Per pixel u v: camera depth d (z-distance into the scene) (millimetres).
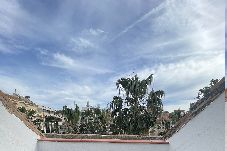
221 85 6695
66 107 32312
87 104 35625
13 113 9156
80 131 32938
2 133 8516
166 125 31812
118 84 29469
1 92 9102
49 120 35656
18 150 9016
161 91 29344
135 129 29078
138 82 29094
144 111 29516
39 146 9891
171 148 9070
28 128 9664
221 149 6133
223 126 6125
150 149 9312
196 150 7309
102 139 9812
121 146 9477
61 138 10070
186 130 7953
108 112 33188
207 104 7008
